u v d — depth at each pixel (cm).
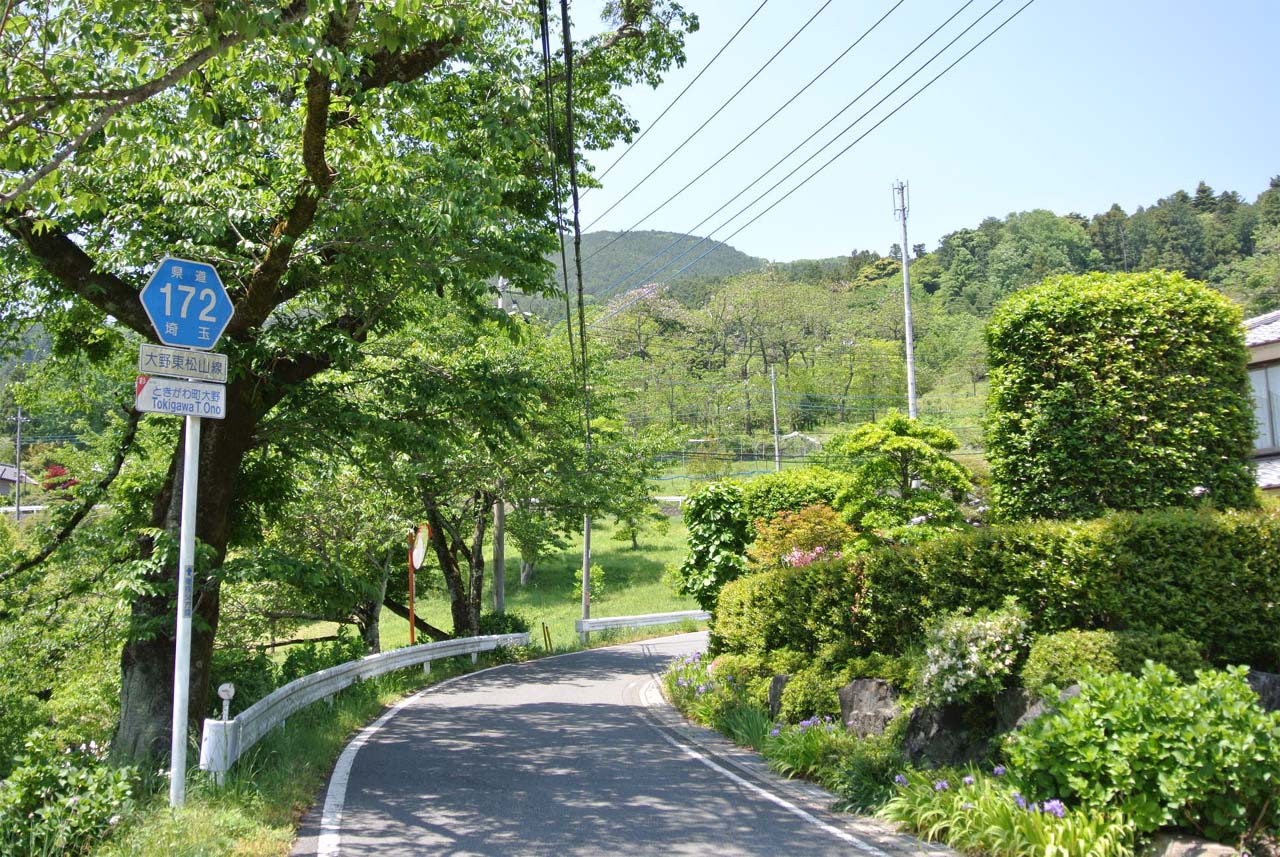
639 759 963
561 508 2559
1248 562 708
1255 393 1430
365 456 1200
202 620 913
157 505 985
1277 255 6353
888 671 889
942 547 888
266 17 621
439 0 795
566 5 1006
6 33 688
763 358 7469
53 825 585
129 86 725
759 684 1148
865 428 1524
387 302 1077
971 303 8831
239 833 633
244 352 929
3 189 761
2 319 1120
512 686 1712
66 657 1075
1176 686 588
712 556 1791
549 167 1353
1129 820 557
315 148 852
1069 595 777
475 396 1141
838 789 776
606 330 6850
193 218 878
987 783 644
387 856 613
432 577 2867
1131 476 849
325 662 1408
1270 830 532
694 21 1446
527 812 734
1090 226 9900
